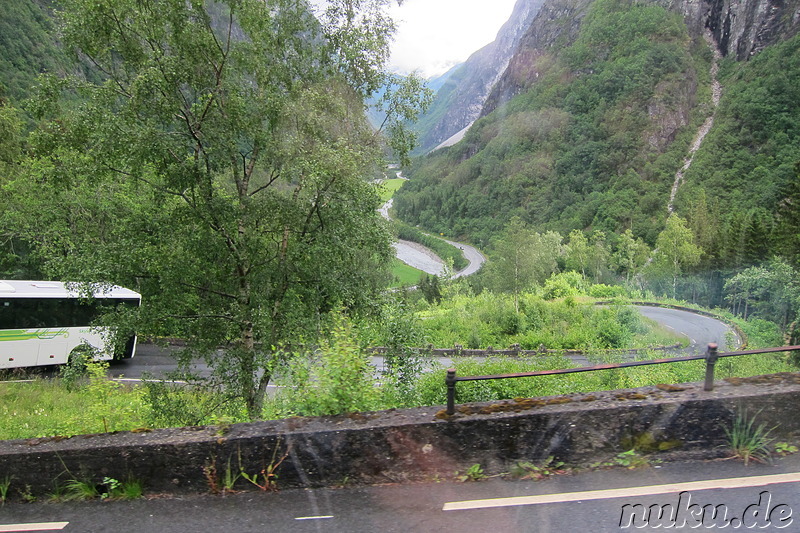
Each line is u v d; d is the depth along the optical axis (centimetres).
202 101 1000
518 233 3856
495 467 383
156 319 1084
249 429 402
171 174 984
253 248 1072
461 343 2828
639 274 6788
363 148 1123
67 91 1102
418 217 17625
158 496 391
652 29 19862
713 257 5688
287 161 1059
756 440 379
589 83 18850
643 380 1235
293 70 1160
